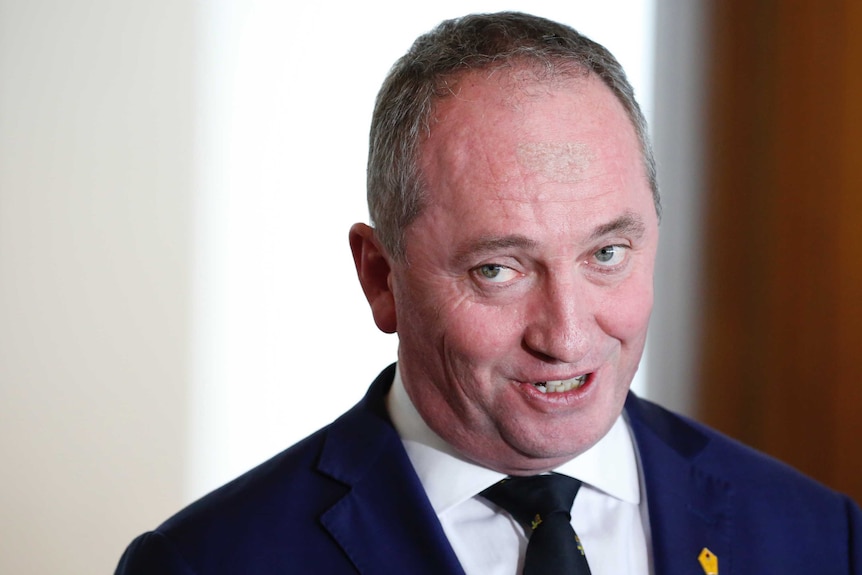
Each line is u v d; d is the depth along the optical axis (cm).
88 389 590
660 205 279
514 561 285
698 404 612
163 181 589
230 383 602
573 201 246
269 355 603
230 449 604
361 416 311
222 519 293
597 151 251
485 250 249
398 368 312
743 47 588
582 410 264
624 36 601
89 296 588
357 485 295
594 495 299
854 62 546
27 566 588
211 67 589
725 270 603
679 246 608
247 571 282
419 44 278
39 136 578
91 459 592
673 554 290
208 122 591
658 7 601
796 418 581
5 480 584
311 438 318
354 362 607
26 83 576
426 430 298
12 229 579
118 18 581
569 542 276
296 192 598
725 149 597
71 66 579
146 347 594
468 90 255
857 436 555
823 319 567
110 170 585
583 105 254
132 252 589
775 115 580
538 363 257
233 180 595
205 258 596
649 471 305
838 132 555
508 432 267
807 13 564
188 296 596
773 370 590
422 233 260
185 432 600
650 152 275
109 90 582
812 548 310
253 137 593
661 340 614
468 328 259
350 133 596
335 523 288
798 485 322
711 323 607
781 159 579
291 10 590
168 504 600
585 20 599
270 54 591
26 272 581
